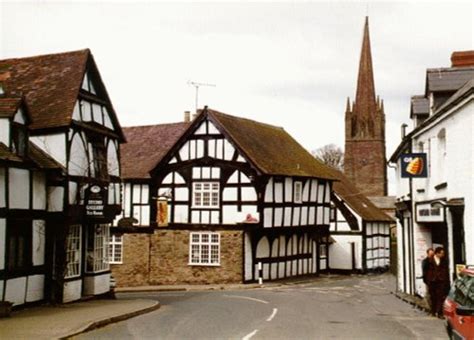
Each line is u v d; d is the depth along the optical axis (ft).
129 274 110.73
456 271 50.52
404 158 65.46
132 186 114.01
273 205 110.22
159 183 112.78
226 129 108.27
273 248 116.88
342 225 152.66
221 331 44.75
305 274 129.90
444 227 60.13
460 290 33.63
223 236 107.55
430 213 64.39
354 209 151.43
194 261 108.68
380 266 162.09
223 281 106.83
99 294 70.38
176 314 56.44
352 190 166.50
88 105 68.18
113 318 49.75
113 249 111.75
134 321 50.75
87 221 66.59
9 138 53.47
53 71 68.49
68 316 50.31
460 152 52.44
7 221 53.47
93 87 70.13
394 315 56.34
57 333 40.60
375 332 44.29
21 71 70.49
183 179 110.83
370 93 274.98
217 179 108.78
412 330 45.37
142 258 110.52
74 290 64.80
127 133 130.72
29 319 48.03
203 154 109.91
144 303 64.34
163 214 107.55
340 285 109.81
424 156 65.26
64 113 62.59
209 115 109.81
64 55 69.87
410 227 78.13
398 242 89.30
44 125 62.08
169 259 109.70
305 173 122.31
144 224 112.78
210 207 108.78
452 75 65.21
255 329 45.91
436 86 64.44
